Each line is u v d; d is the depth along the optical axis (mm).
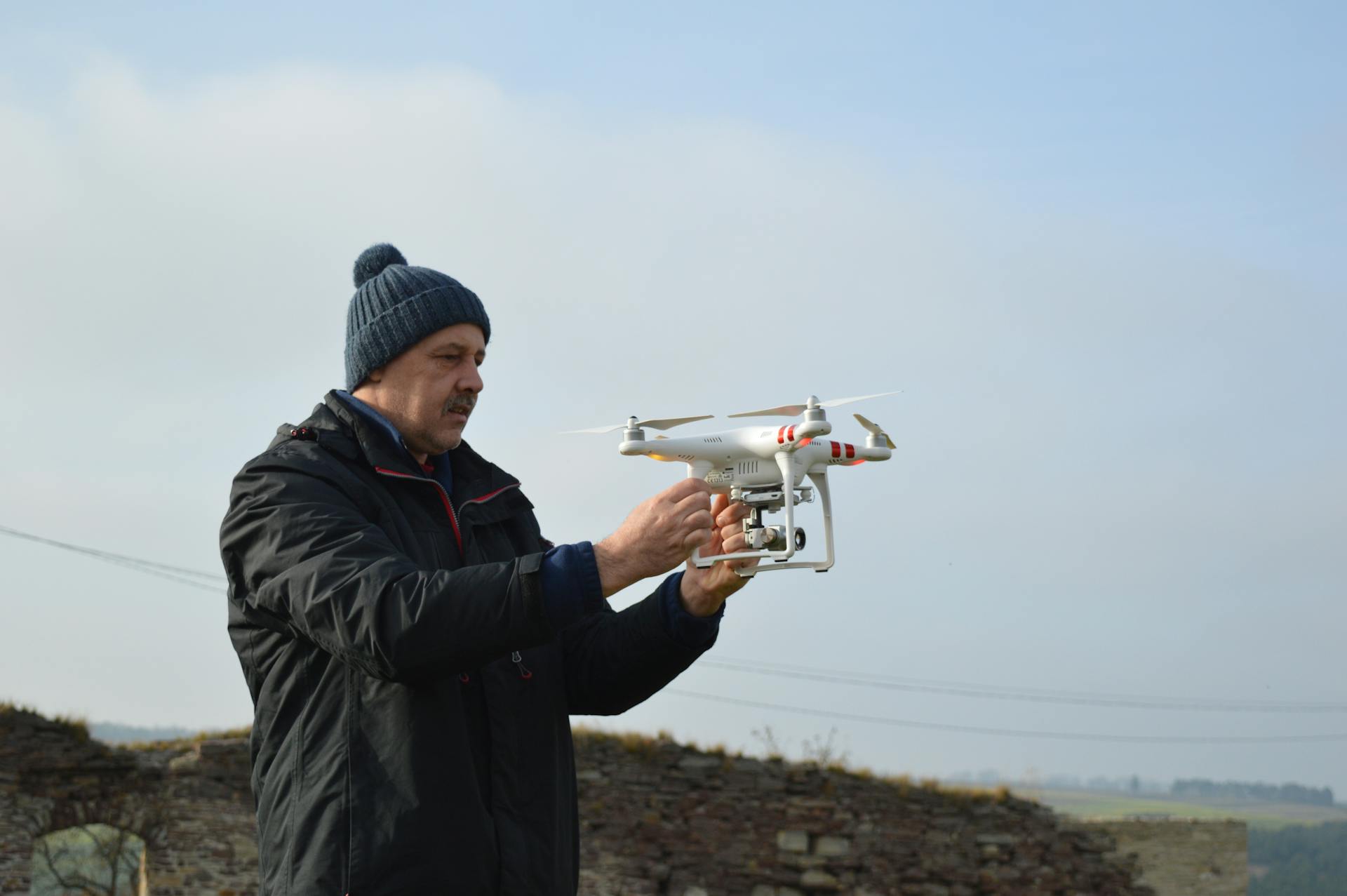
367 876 2473
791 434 2857
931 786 19328
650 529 2588
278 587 2570
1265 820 124125
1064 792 156500
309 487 2701
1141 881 19422
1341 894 80812
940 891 18688
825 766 18828
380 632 2438
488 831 2621
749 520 3004
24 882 15188
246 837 16156
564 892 2797
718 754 18422
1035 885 19016
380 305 2951
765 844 18266
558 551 2549
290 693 2664
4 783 15375
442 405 2967
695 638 3049
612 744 18062
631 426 3002
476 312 3043
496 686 2773
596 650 3086
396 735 2562
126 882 18266
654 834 17875
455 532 2953
